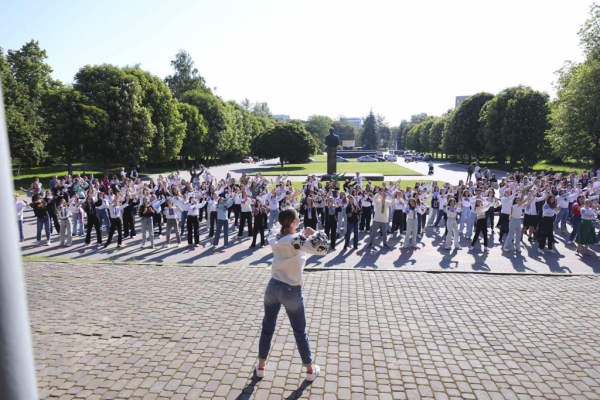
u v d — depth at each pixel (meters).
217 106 67.44
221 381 4.95
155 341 6.03
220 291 8.35
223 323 6.69
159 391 4.73
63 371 5.18
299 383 4.91
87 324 6.65
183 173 52.50
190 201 14.02
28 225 18.12
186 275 9.60
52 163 55.41
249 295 8.09
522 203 12.82
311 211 14.59
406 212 14.26
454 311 7.26
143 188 19.69
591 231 12.45
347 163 74.19
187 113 58.03
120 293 8.24
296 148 64.25
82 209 15.95
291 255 4.61
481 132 56.34
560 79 41.41
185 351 5.71
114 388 4.80
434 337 6.20
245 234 16.28
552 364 5.41
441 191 17.67
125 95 38.75
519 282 8.97
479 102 60.69
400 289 8.48
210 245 14.30
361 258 12.40
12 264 1.22
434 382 4.96
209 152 66.50
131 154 39.59
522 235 15.33
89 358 5.51
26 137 41.66
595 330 6.45
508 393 4.73
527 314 7.11
